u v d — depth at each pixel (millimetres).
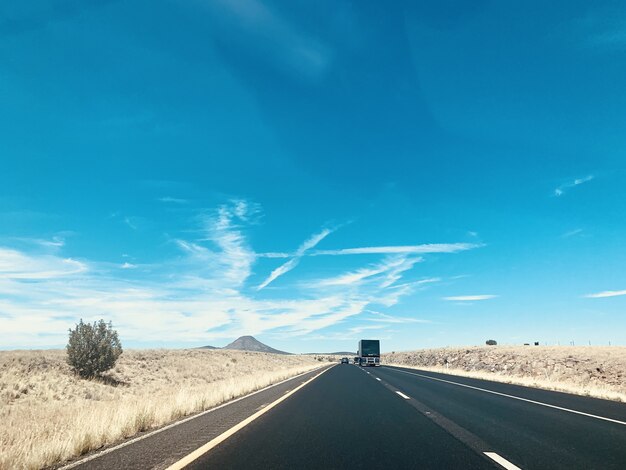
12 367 30781
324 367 66750
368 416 13094
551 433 10188
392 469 6930
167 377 44312
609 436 9789
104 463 7227
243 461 7391
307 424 11555
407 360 102938
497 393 20719
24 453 7246
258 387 25500
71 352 34812
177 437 9656
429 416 13070
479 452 8172
